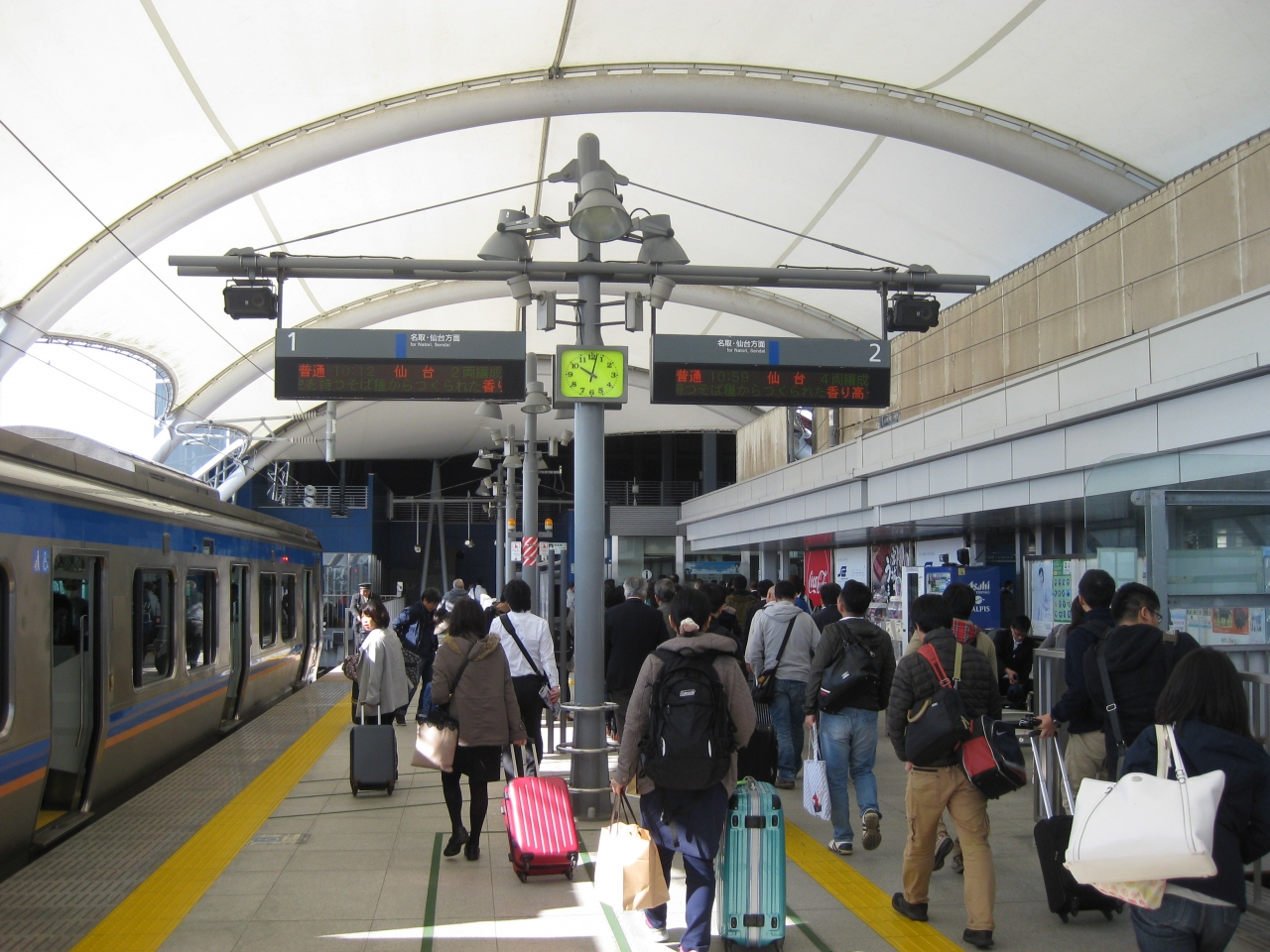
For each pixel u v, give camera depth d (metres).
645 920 5.64
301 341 9.15
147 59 13.66
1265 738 5.47
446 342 9.29
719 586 10.79
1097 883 3.45
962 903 5.93
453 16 14.02
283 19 13.47
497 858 6.91
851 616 7.07
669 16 14.32
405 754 11.23
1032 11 12.83
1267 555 6.64
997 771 5.07
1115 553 6.99
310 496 52.28
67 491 7.55
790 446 26.84
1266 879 5.89
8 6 11.89
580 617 8.30
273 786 9.31
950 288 9.44
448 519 61.09
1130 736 5.47
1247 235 10.28
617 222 8.60
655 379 9.40
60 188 15.95
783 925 5.10
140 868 6.64
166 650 9.90
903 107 15.67
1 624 6.43
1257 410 9.27
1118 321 12.45
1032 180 16.38
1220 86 13.21
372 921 5.62
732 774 5.09
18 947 5.18
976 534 18.66
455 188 19.84
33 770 6.73
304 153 16.72
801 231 20.81
